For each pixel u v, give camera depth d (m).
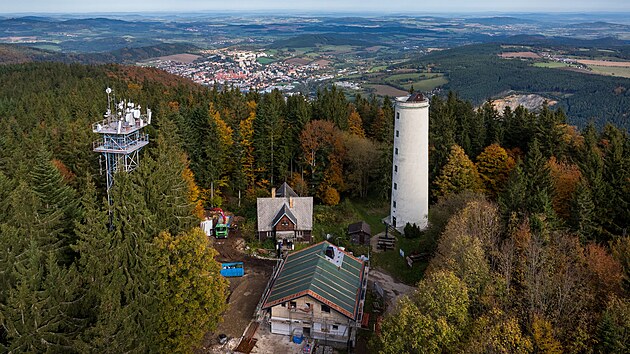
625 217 55.16
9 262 35.84
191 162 77.25
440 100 108.06
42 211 49.25
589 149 74.06
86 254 38.00
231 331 48.50
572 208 55.41
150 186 50.31
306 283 48.03
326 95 109.31
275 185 86.69
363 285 53.38
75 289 35.59
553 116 81.88
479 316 36.78
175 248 42.50
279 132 86.69
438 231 59.84
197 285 42.53
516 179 59.38
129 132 49.44
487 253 45.81
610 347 31.39
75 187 63.62
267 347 46.19
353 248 65.62
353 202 84.88
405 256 64.06
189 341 42.28
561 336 33.88
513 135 84.88
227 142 83.56
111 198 48.38
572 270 39.09
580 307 34.75
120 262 38.38
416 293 40.50
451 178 74.38
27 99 117.00
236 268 59.00
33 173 52.47
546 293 37.03
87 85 130.38
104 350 33.12
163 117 73.62
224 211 79.50
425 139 67.56
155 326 39.44
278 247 65.06
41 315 32.84
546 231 44.22
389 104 100.81
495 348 31.38
